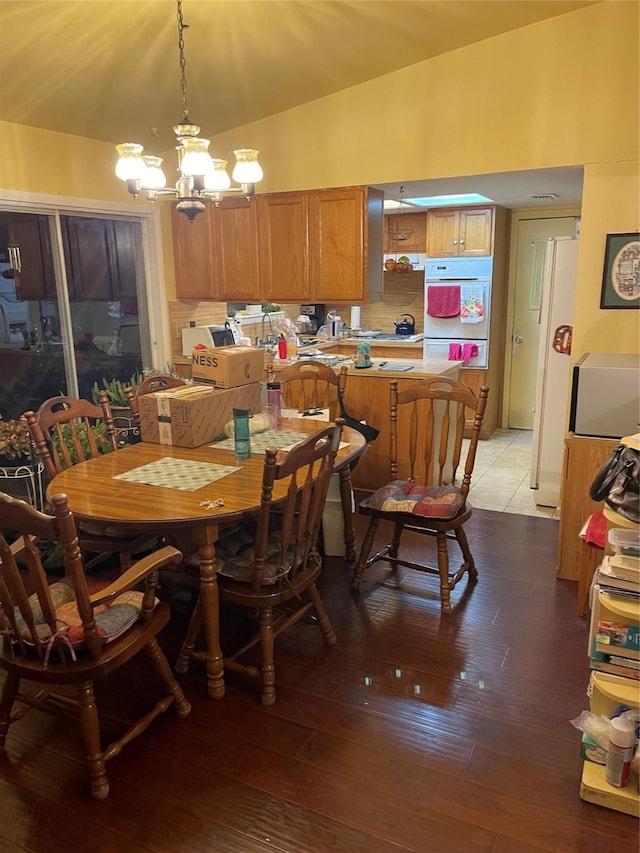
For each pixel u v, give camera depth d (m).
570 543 3.06
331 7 2.80
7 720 2.04
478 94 3.48
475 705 2.21
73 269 4.02
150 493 2.22
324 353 5.36
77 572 1.65
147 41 2.86
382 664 2.45
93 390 3.99
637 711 1.81
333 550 3.36
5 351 3.66
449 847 1.68
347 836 1.72
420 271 6.30
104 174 4.08
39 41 2.65
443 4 2.88
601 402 2.90
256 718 2.17
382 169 3.83
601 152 3.27
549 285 3.86
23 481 3.19
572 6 3.10
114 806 1.83
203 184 2.39
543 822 1.75
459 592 2.99
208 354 3.01
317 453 2.15
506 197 4.70
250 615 2.78
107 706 2.23
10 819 1.79
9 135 3.48
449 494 2.90
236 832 1.73
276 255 4.30
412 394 3.06
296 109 4.01
